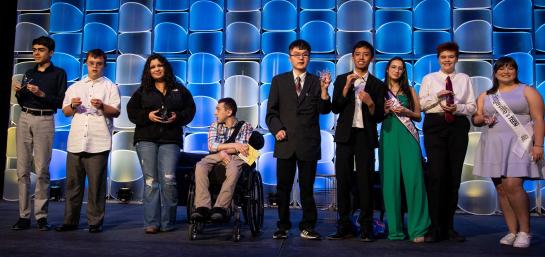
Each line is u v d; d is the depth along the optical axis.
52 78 3.86
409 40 6.12
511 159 3.32
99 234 3.65
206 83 6.29
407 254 2.98
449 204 3.55
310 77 3.59
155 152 3.78
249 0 6.36
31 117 3.78
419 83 6.03
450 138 3.51
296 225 4.36
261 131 6.14
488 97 3.52
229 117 3.80
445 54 3.60
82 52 6.46
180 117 3.75
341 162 3.51
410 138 3.54
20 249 2.98
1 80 6.39
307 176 3.49
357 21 6.20
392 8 6.18
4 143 6.36
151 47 6.41
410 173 3.49
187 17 6.42
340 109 3.53
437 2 6.13
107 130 3.84
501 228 4.35
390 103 3.48
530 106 3.35
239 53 6.30
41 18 6.52
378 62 6.13
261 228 4.06
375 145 3.46
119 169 6.24
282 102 3.56
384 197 3.56
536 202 5.67
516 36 5.97
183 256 2.85
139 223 4.32
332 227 4.31
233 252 2.99
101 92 3.87
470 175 5.81
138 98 3.80
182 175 4.83
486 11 6.05
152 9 6.45
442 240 3.52
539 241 3.56
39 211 3.79
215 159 3.62
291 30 6.27
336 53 6.18
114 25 6.48
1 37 6.42
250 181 3.56
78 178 3.82
